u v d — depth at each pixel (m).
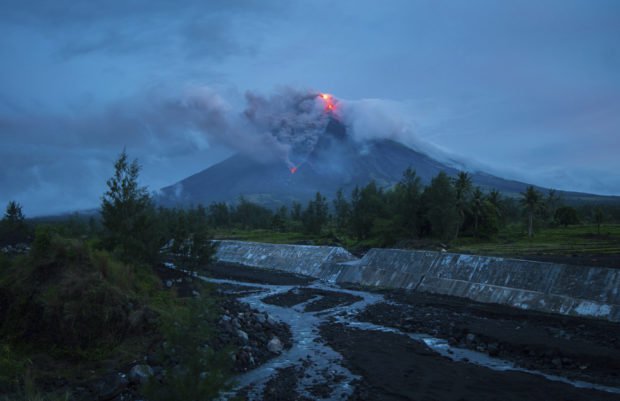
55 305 25.05
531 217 120.31
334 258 77.00
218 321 31.38
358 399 21.94
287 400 21.78
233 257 100.12
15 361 22.36
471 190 112.25
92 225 88.44
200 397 12.55
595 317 36.72
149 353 25.02
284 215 188.88
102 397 20.62
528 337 32.16
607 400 21.27
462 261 54.19
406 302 49.38
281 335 34.28
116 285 28.94
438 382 24.28
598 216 114.81
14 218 76.75
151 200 44.84
